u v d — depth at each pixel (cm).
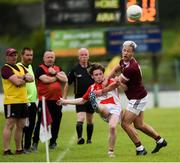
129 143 3628
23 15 13200
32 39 11844
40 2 13275
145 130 3105
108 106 3022
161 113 6081
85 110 3709
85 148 3481
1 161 2997
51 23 7850
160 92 10038
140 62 10825
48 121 3084
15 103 3183
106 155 3150
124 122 3055
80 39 8169
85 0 7700
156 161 2892
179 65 10594
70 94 7244
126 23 7575
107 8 7619
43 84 3453
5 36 13038
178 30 12494
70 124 5000
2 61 3881
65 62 9750
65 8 7788
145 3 6066
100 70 3041
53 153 3291
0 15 13188
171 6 12300
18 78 3164
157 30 7725
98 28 8094
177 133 4181
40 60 8875
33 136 3412
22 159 3062
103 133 4306
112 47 7800
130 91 3023
